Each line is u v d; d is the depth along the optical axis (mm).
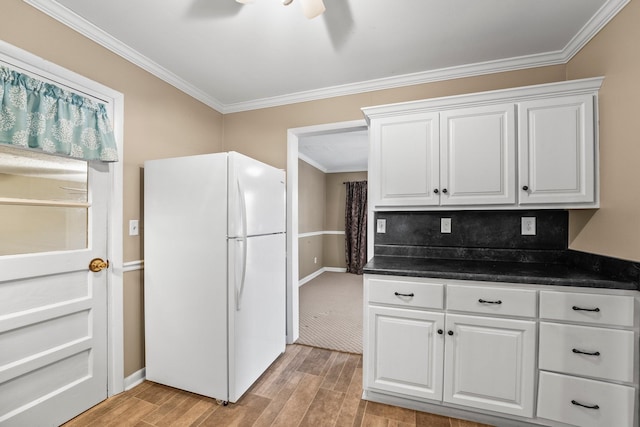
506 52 2055
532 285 1516
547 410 1491
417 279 1704
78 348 1713
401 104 1969
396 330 1741
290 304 2762
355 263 6242
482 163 1838
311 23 1759
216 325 1836
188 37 1892
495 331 1568
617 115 1513
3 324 1403
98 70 1826
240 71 2332
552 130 1722
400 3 1590
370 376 1798
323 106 2689
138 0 1560
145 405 1813
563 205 1720
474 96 1827
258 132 2918
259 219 2090
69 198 1690
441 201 1920
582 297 1438
